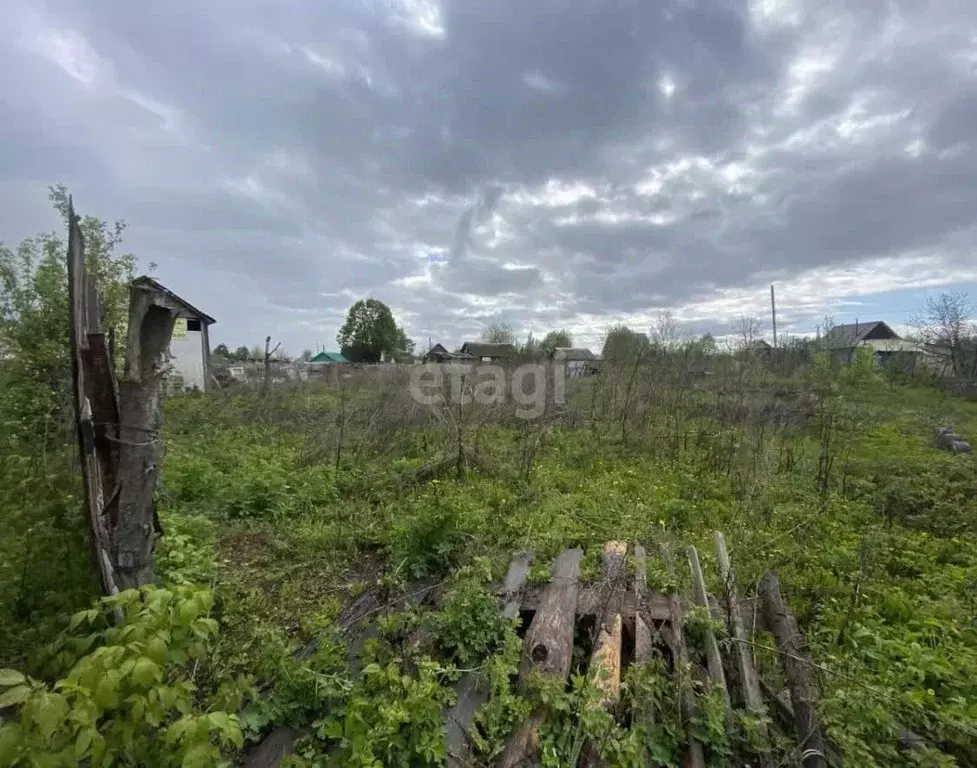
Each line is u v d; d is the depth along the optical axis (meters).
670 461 7.39
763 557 4.14
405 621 3.04
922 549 4.61
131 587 2.59
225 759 2.03
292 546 4.59
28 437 3.41
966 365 19.17
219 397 11.27
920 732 2.30
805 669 2.48
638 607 3.07
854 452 8.00
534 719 2.21
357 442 7.67
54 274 4.58
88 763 1.76
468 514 4.65
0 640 2.32
